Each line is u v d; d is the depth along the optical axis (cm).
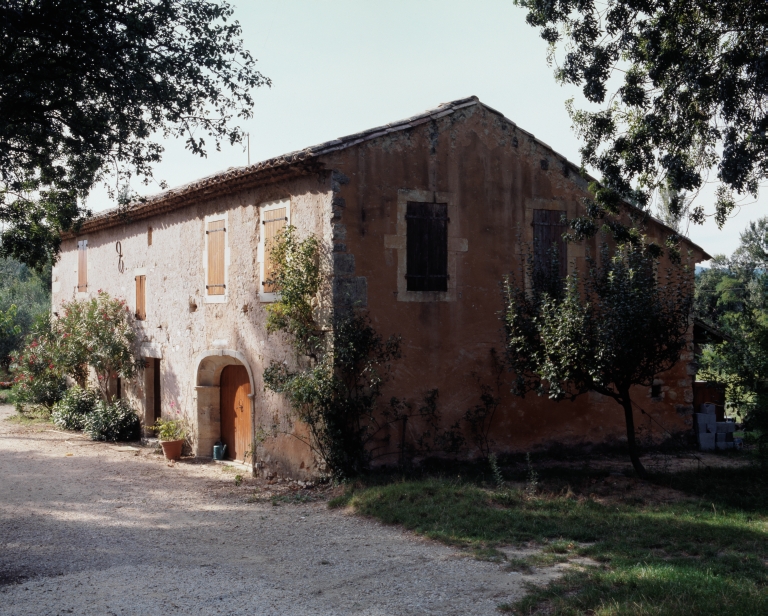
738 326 1204
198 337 1364
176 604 573
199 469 1259
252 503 985
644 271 999
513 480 1027
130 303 1658
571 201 1262
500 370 1168
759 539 735
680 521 802
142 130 980
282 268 1064
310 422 1026
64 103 944
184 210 1427
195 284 1380
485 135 1179
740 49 973
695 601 520
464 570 652
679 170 1023
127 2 898
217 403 1373
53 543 781
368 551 729
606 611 509
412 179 1104
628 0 1043
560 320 960
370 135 1059
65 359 1767
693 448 1334
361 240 1052
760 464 1088
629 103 1089
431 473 1052
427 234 1116
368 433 1044
